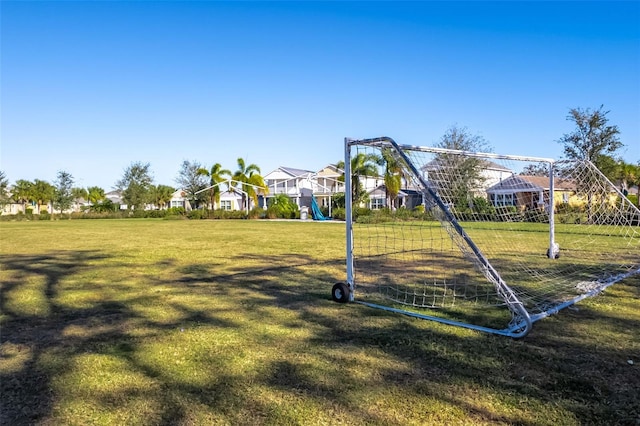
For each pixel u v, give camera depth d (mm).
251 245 14398
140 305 5910
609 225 17516
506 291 4449
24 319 5281
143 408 2883
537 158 9367
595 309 5305
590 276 7531
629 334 4309
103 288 7172
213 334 4516
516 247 12539
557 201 16078
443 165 7516
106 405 2938
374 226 19906
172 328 4773
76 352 4031
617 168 27297
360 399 2957
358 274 8242
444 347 4004
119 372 3516
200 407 2879
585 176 11125
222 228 25344
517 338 4223
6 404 2980
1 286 7465
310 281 7609
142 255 11766
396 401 2924
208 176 54000
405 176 5910
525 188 12414
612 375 3322
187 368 3574
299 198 53719
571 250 11695
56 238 18359
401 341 4195
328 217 41094
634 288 6543
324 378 3320
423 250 12477
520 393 3027
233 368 3557
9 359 3867
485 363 3596
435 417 2703
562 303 5512
